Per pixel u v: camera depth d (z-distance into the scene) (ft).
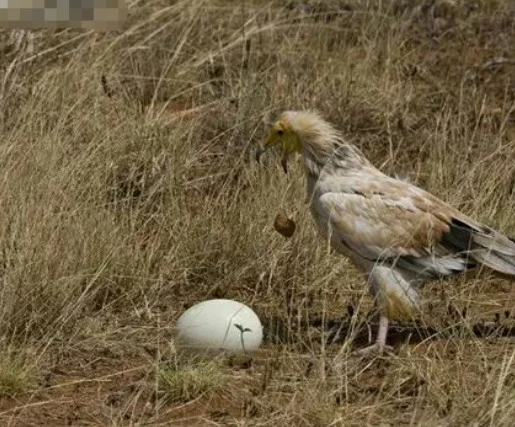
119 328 33.42
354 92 48.42
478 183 40.55
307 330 33.17
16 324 32.32
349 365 31.09
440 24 56.39
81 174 38.06
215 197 40.93
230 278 36.32
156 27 52.37
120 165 41.52
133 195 40.63
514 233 38.65
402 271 32.76
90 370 31.42
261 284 36.35
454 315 34.12
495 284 36.83
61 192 36.35
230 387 30.17
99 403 29.68
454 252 32.94
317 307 35.40
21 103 43.98
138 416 28.96
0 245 34.50
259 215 37.81
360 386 30.30
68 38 49.65
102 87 45.93
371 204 32.58
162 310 34.94
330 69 50.31
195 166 43.04
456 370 30.81
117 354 32.22
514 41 55.62
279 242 36.88
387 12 55.16
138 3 53.47
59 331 32.14
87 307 33.78
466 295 35.70
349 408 28.84
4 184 35.96
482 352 30.78
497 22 56.75
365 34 53.72
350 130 46.93
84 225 35.63
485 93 50.44
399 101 48.11
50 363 31.48
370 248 32.53
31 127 40.06
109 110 44.29
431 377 29.91
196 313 31.30
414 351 32.24
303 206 37.47
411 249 32.58
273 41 52.60
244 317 31.35
